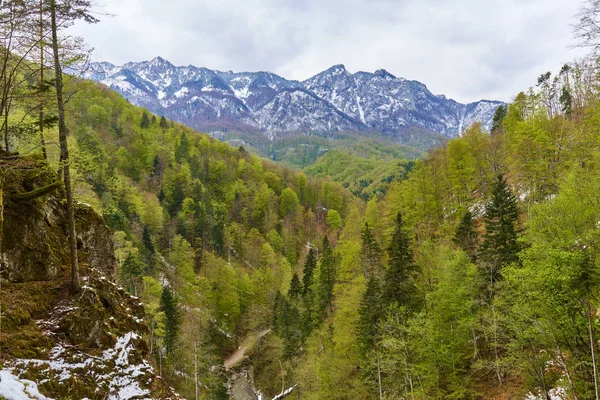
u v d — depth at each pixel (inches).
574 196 759.7
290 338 2042.3
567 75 2220.7
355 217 2672.2
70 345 556.4
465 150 2021.4
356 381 1307.8
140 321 722.2
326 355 1451.8
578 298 679.7
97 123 4928.6
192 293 2447.1
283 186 6250.0
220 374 1862.7
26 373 470.6
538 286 722.2
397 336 1162.6
